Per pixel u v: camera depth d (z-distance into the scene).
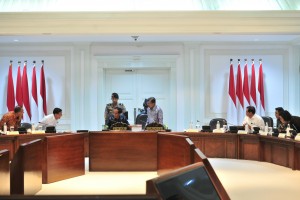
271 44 9.87
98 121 9.83
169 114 9.98
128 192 4.89
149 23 7.34
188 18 7.35
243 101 9.66
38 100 9.70
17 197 1.58
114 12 7.26
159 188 1.87
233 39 9.45
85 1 7.64
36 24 7.33
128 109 10.18
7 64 9.73
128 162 6.36
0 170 3.56
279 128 7.12
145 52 9.85
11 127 7.07
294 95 9.91
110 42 9.77
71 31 7.34
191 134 7.43
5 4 7.57
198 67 9.83
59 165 5.64
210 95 9.84
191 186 2.12
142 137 6.36
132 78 10.17
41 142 5.12
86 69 9.79
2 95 9.70
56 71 9.79
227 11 7.31
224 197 2.90
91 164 6.39
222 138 7.46
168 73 10.14
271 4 7.71
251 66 9.87
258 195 4.57
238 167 6.48
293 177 5.63
